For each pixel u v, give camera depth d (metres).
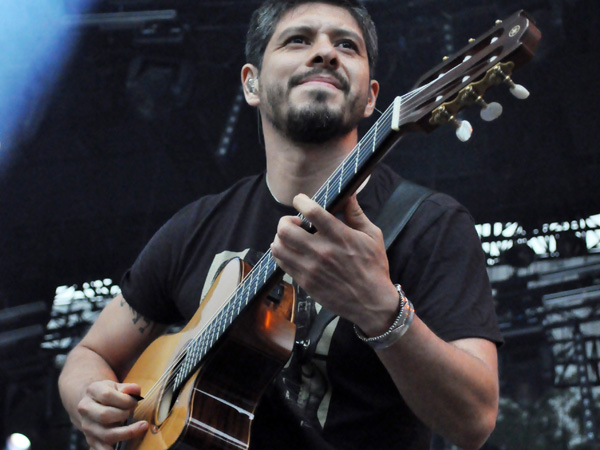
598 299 17.33
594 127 15.14
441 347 2.88
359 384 3.34
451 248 3.31
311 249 2.71
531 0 13.86
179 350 3.63
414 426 3.39
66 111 15.38
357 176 2.67
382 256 2.76
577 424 17.77
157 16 14.12
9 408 17.55
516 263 17.19
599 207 16.41
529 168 16.11
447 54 14.36
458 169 16.23
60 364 17.75
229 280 3.53
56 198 16.77
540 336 17.92
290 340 3.25
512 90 2.36
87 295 17.81
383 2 14.20
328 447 3.28
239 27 14.52
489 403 3.02
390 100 14.92
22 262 17.27
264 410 3.35
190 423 3.22
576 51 14.41
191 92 14.74
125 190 16.75
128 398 3.50
